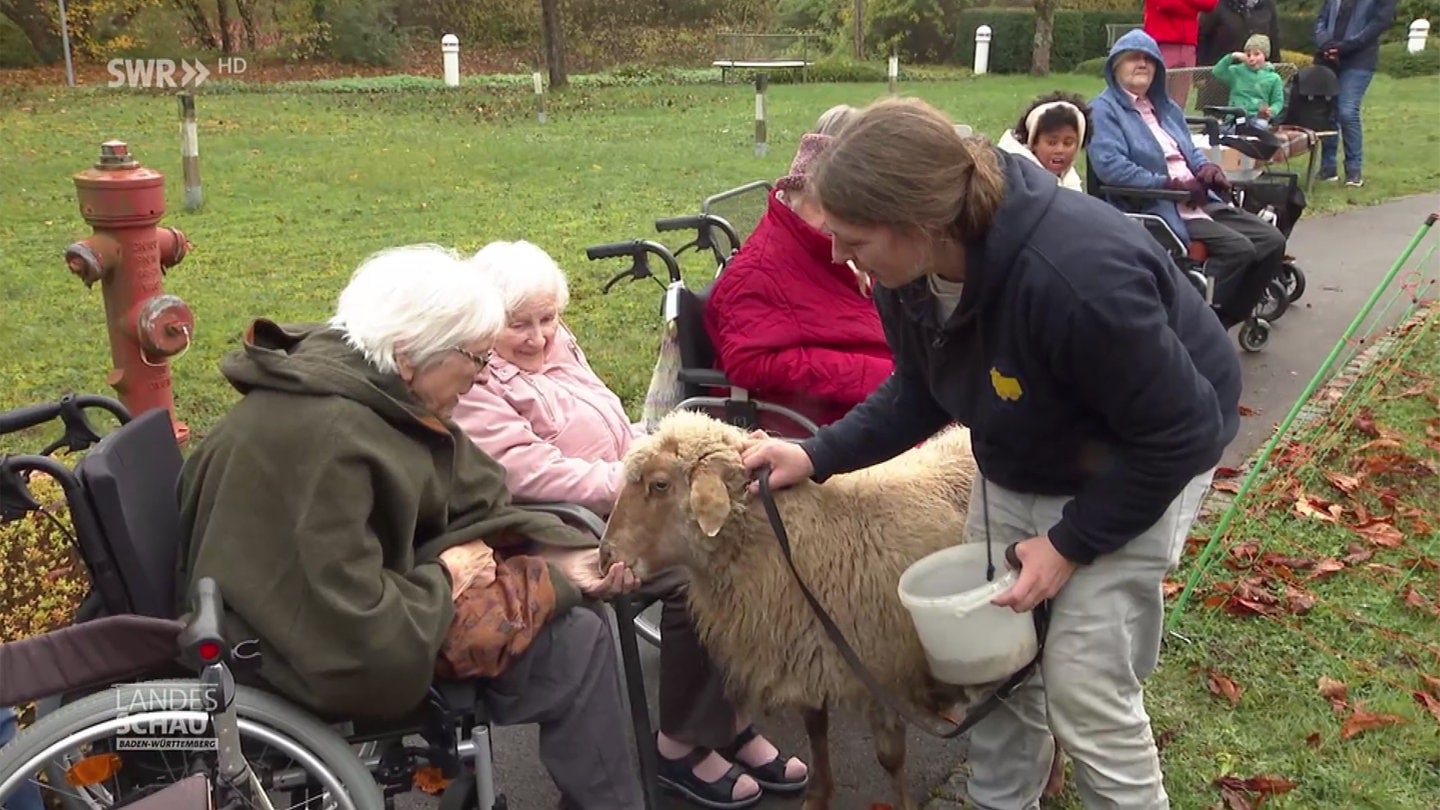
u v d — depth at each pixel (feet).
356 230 32.68
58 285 26.55
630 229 32.78
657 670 13.10
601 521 10.48
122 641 7.63
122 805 7.88
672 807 10.96
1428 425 19.07
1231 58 30.45
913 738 11.80
